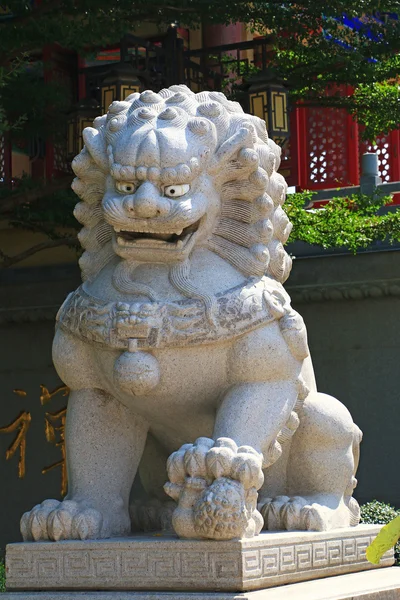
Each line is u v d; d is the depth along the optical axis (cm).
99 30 746
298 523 338
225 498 288
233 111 350
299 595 300
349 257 950
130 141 322
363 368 950
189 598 287
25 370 1035
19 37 733
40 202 851
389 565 386
